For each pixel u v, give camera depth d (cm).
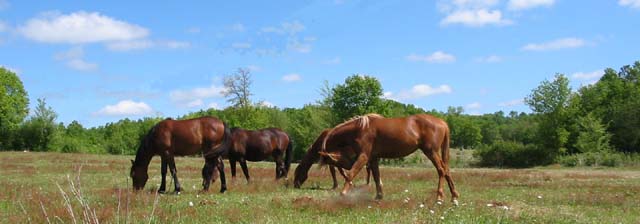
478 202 1370
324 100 6378
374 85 6100
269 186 1823
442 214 1112
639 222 1110
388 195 1608
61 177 2355
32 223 1005
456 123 10350
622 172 3788
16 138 7888
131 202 1314
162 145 1638
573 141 5956
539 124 5912
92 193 1580
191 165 3612
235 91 6775
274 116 7019
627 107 6144
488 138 11794
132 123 9869
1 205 1296
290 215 1119
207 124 1656
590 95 6769
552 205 1397
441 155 1398
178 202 1360
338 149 1466
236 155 2031
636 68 7781
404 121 1377
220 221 1052
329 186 2027
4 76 7944
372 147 1391
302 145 6575
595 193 1778
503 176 2731
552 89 5806
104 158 4588
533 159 5441
